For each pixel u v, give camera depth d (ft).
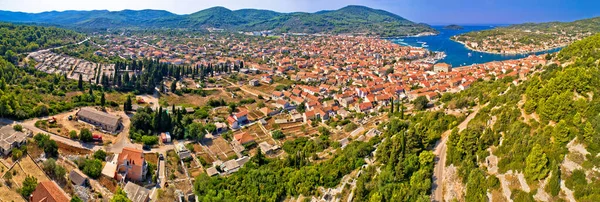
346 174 414.41
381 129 563.07
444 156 408.87
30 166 398.21
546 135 325.42
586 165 272.31
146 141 532.32
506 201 299.17
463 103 567.18
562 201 265.34
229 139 594.65
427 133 446.19
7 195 341.00
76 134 508.94
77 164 424.46
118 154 474.49
